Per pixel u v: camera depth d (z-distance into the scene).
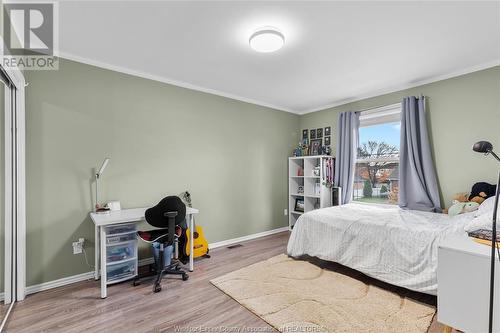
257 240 3.98
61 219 2.44
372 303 2.05
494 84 2.63
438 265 1.45
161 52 2.46
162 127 3.12
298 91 3.65
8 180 2.11
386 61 2.64
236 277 2.55
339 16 1.86
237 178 3.90
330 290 2.28
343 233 2.60
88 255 2.58
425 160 3.05
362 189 3.96
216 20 1.93
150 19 1.92
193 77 3.13
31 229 2.29
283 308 1.98
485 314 1.29
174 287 2.37
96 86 2.66
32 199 2.30
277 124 4.46
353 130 3.88
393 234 2.25
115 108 2.78
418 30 2.04
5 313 1.93
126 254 2.51
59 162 2.44
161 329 1.75
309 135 4.65
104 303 2.09
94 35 2.15
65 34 2.13
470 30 2.04
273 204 4.41
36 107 2.33
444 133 3.01
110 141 2.74
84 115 2.58
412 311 1.93
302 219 3.02
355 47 2.34
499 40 2.20
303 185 4.66
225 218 3.75
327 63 2.70
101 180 2.68
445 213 2.89
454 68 2.81
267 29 1.98
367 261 2.39
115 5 1.74
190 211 2.73
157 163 3.08
